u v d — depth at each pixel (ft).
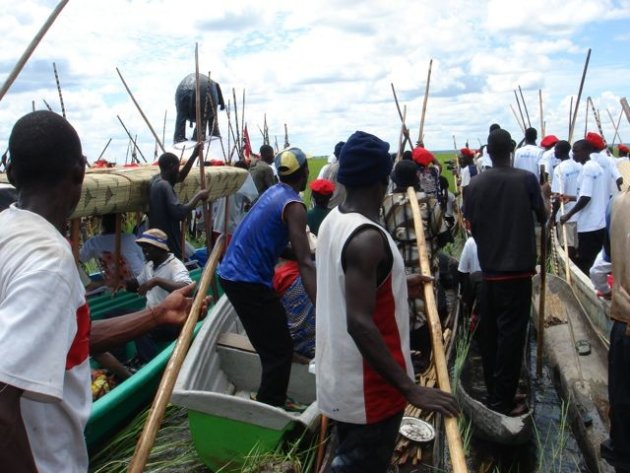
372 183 8.04
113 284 18.57
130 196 17.51
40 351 4.56
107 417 13.09
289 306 15.92
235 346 15.79
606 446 11.39
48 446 5.12
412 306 17.31
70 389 5.26
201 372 14.34
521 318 14.43
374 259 7.48
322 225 8.32
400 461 12.68
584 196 24.17
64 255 4.92
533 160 30.99
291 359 13.41
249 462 11.80
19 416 4.55
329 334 7.96
